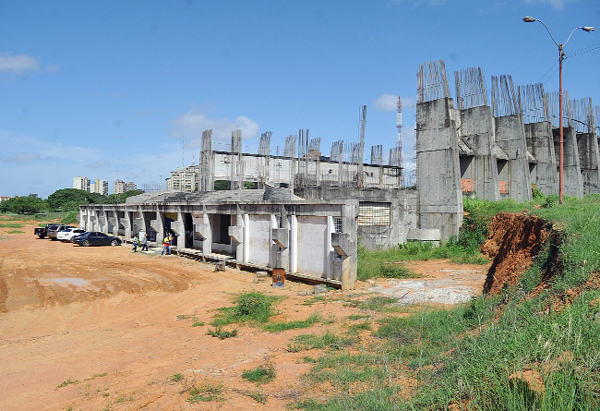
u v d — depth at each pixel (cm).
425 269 2317
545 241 1030
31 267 2662
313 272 2031
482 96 3497
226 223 3159
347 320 1285
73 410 772
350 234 1838
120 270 2547
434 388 568
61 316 1530
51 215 8762
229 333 1224
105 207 4806
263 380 839
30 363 1056
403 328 1096
